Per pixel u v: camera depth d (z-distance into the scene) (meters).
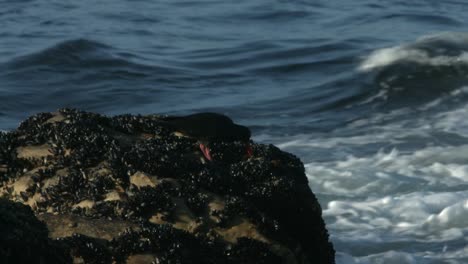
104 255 26.02
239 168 31.05
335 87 63.44
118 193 28.84
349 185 43.53
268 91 64.06
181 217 28.23
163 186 28.86
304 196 31.34
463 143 49.84
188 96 63.38
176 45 78.50
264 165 31.25
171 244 26.55
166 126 32.25
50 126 32.34
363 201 41.78
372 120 55.62
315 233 31.20
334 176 44.41
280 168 31.98
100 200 28.73
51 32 83.25
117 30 84.25
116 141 30.98
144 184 29.08
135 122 32.94
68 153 30.88
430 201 41.22
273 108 59.47
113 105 62.12
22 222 22.70
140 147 30.61
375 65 67.50
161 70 69.44
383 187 43.28
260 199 30.17
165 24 87.75
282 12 92.44
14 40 79.69
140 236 26.61
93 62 70.06
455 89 61.53
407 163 46.50
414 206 40.69
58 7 95.38
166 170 29.58
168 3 98.12
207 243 27.59
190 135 31.69
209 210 28.64
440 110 57.25
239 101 61.44
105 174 29.52
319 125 55.00
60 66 69.38
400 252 36.59
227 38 81.38
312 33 82.56
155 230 26.70
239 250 27.89
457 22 87.69
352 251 36.88
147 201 28.22
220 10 94.25
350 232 38.62
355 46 75.75
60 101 62.94
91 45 73.50
